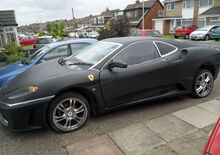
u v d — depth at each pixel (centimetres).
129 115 338
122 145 257
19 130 268
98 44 386
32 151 254
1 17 2180
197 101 388
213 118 317
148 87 343
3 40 2159
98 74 301
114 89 313
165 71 351
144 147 252
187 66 371
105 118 331
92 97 306
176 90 376
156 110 354
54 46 497
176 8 3011
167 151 242
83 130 297
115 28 1448
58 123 286
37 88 266
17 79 310
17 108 257
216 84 490
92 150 250
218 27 1852
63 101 282
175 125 301
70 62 347
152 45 356
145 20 3491
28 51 991
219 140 152
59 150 253
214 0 2480
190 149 245
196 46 411
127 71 321
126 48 333
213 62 403
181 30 2108
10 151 255
